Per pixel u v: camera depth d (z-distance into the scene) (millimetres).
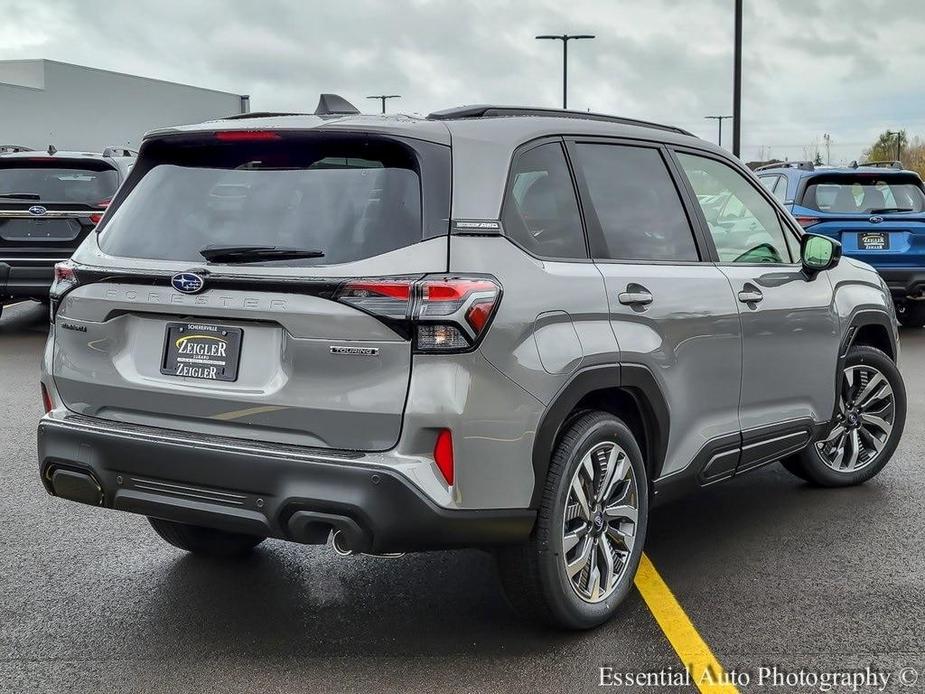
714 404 4539
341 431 3410
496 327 3443
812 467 5773
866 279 5781
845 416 5816
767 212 5176
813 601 4262
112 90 54750
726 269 4664
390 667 3672
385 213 3502
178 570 4594
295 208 3621
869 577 4531
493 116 4047
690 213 4594
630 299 4027
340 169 3656
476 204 3561
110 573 4547
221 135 3789
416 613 4141
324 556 4793
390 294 3348
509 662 3713
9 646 3822
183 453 3568
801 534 5105
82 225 11047
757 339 4750
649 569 4633
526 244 3721
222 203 3754
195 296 3607
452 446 3377
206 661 3715
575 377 3713
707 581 4484
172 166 3949
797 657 3762
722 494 5820
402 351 3355
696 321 4359
